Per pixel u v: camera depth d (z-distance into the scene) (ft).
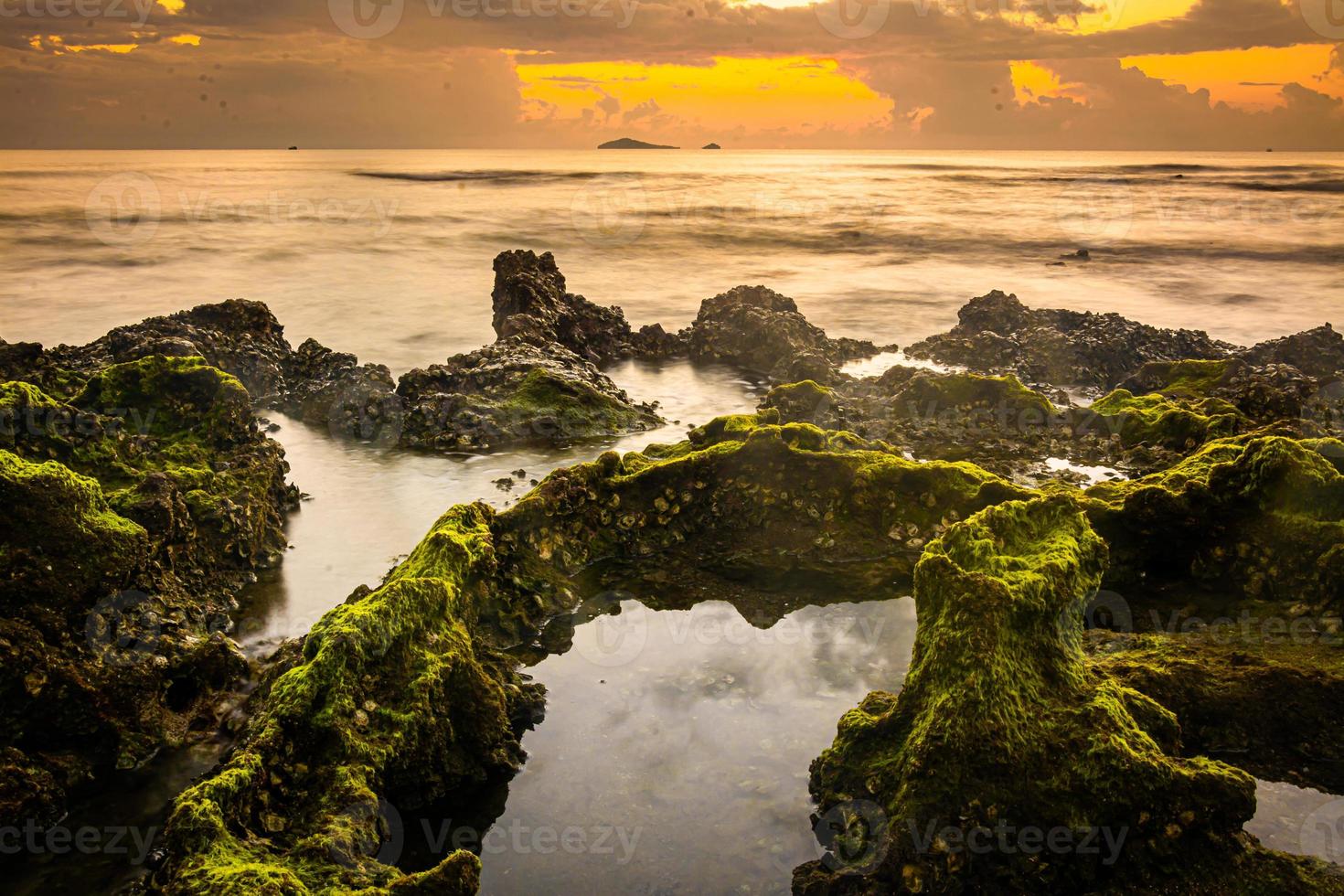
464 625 21.65
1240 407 41.65
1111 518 25.29
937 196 238.68
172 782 19.04
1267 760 18.79
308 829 16.15
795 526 29.58
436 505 34.22
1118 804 15.40
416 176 357.82
